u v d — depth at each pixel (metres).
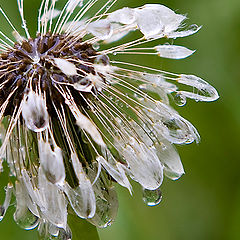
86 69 0.19
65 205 0.18
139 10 0.18
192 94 0.19
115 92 0.19
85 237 0.19
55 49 0.19
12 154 0.19
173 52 0.19
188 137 0.19
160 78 0.19
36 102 0.18
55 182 0.18
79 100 0.19
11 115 0.19
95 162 0.19
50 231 0.19
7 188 0.19
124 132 0.19
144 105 0.19
